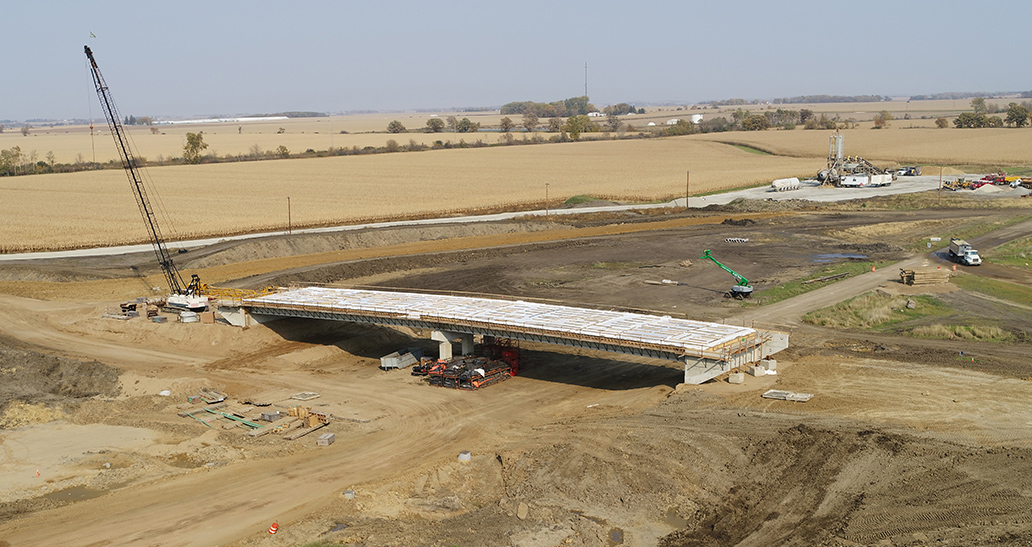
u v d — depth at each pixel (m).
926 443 39.38
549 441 42.22
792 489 36.00
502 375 54.62
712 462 38.59
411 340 66.00
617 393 50.91
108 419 48.38
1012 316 65.75
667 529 33.81
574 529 33.66
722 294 74.31
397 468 40.50
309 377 56.06
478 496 37.47
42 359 55.25
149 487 38.72
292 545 32.50
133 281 81.56
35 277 82.44
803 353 56.38
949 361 53.91
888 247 97.00
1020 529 31.80
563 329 52.66
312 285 77.44
